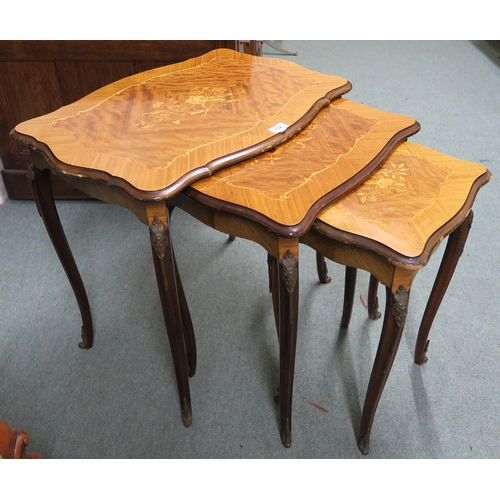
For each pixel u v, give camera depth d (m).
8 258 1.91
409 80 3.40
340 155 1.17
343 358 1.52
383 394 1.42
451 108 3.01
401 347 1.55
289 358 1.13
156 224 1.03
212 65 1.61
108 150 1.13
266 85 1.46
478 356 1.52
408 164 1.20
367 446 1.27
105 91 1.42
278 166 1.13
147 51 1.89
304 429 1.34
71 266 1.42
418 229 0.99
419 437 1.31
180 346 1.23
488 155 2.53
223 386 1.45
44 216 1.31
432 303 1.34
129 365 1.52
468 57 3.82
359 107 1.42
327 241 1.04
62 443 1.31
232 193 1.04
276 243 0.99
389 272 0.98
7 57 1.90
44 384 1.46
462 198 1.08
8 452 0.94
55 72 1.94
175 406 1.40
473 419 1.35
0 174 2.18
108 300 1.74
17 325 1.64
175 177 1.03
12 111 2.03
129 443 1.31
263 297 1.75
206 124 1.24
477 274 1.83
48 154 1.12
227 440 1.32
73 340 1.59
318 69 3.57
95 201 2.24
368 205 1.05
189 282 1.81
